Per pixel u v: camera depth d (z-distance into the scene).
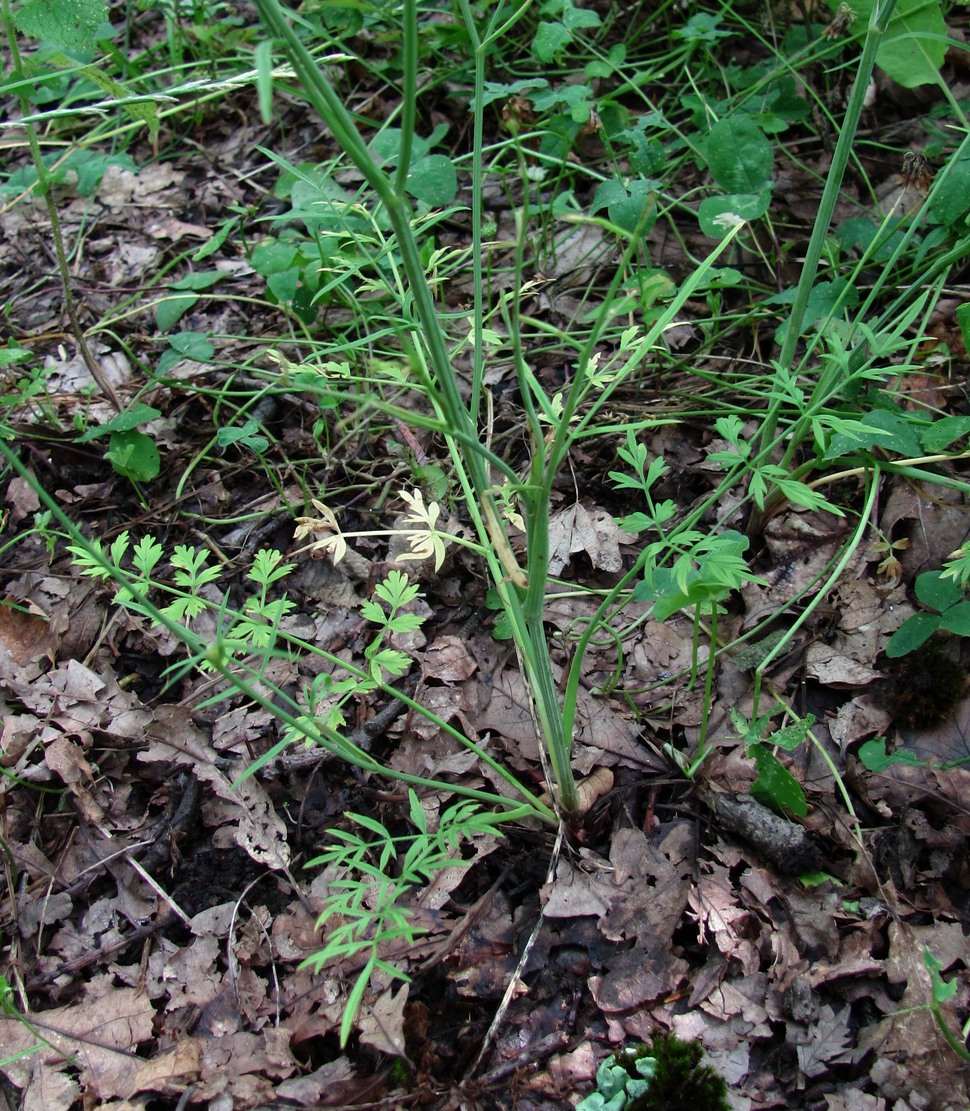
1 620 0.54
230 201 0.75
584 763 0.47
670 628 0.51
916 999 0.41
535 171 0.60
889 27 0.56
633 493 0.56
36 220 0.75
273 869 0.46
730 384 0.56
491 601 0.52
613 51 0.67
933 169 0.64
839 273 0.61
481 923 0.44
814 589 0.52
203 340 0.60
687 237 0.67
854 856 0.44
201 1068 0.41
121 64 0.78
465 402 0.60
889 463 0.49
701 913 0.43
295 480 0.59
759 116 0.64
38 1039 0.42
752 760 0.47
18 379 0.64
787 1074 0.40
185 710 0.50
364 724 0.49
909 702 0.47
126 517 0.59
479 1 0.68
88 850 0.47
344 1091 0.40
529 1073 0.40
